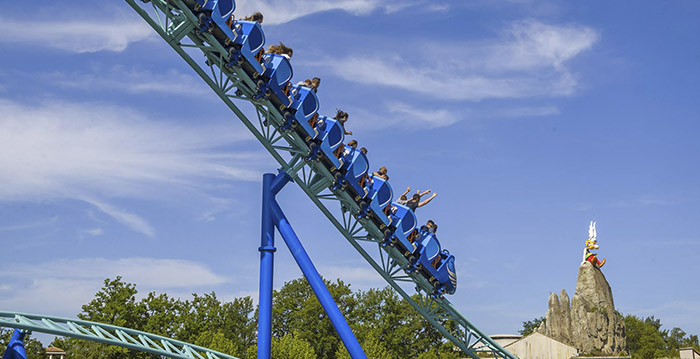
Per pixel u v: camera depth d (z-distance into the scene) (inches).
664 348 5605.3
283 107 1000.2
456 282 1262.3
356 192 1095.0
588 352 3619.6
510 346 3139.8
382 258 1218.6
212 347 2755.9
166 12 904.3
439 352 3467.0
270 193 1088.2
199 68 974.4
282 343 2805.1
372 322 3641.7
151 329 2883.9
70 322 976.9
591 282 3885.3
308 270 1044.5
